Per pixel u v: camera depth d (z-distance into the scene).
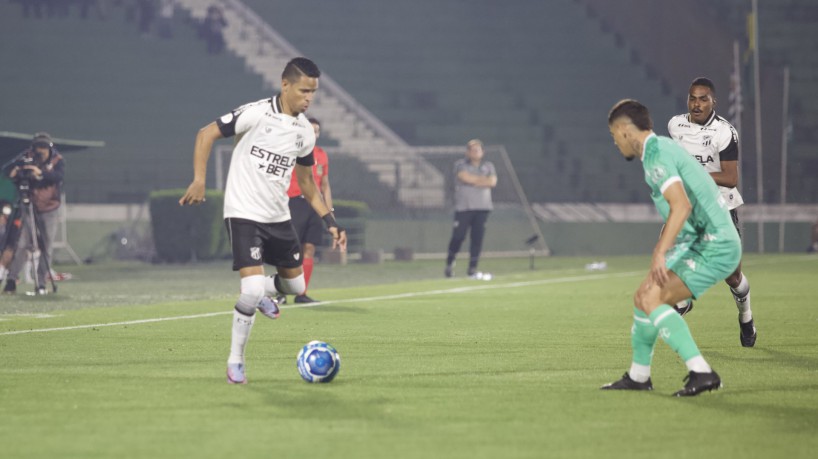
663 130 51.38
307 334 13.41
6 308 17.78
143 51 47.81
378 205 42.72
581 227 43.09
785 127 46.16
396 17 55.41
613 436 6.89
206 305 18.34
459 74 52.81
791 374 9.73
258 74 47.69
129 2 50.47
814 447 6.56
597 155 49.16
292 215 18.31
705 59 51.75
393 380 9.36
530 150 48.69
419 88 51.50
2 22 47.12
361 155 44.78
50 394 8.59
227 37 50.78
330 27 54.09
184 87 46.34
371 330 13.94
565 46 55.34
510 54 54.41
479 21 56.06
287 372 9.93
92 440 6.77
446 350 11.71
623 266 33.31
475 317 15.94
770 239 43.50
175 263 34.34
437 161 45.69
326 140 45.94
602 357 11.06
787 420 7.43
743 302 11.84
